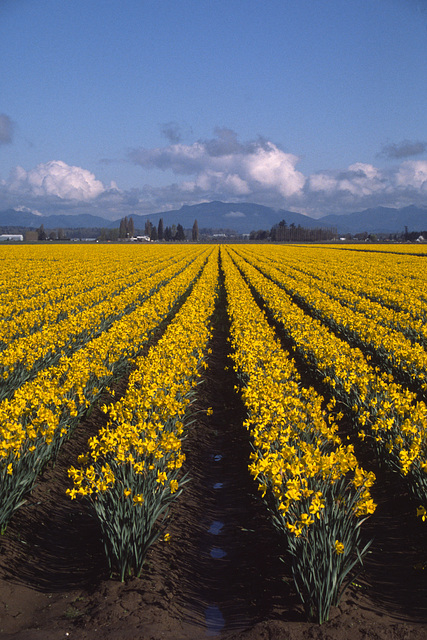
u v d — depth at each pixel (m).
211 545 7.16
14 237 182.50
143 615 5.21
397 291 31.55
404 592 5.89
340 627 5.08
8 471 6.59
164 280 35.97
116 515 5.96
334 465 6.60
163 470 7.27
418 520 7.24
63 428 8.57
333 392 11.90
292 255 71.44
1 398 10.43
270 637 4.93
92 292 27.03
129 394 9.41
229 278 36.09
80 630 4.97
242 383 12.59
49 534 7.07
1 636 4.93
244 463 9.46
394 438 8.37
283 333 20.95
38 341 14.33
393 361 14.07
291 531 5.63
